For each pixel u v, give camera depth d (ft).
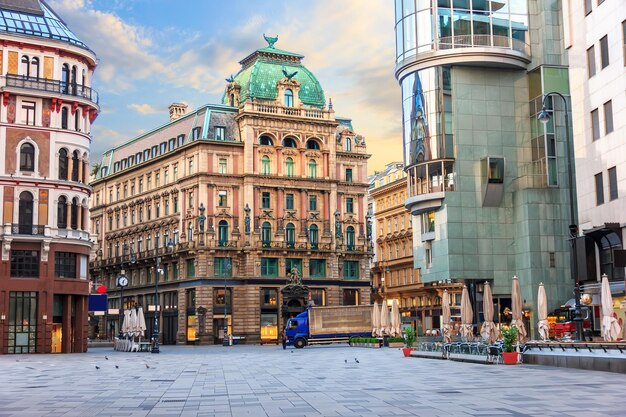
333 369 122.52
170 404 72.84
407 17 216.33
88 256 234.79
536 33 212.23
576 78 173.78
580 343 109.09
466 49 206.28
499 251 207.41
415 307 371.76
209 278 332.80
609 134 159.02
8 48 223.10
